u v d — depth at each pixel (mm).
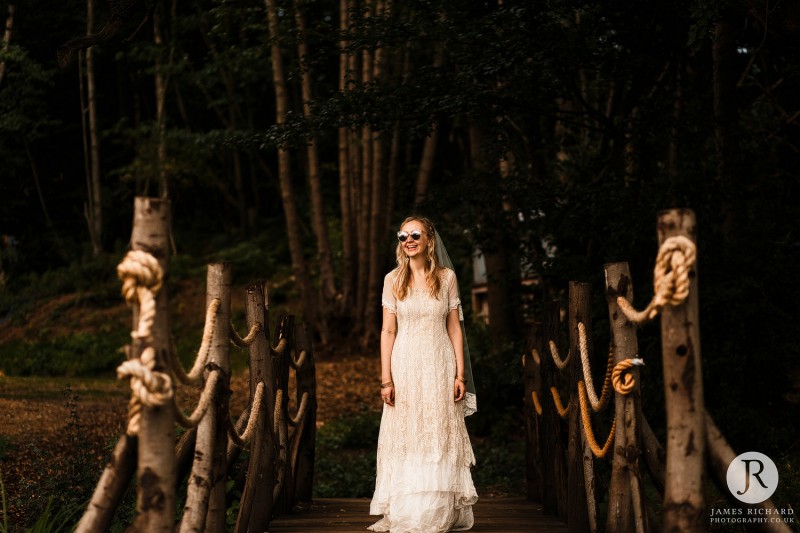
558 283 9086
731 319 7227
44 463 5582
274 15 9047
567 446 5020
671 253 2664
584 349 4152
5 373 16438
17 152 22234
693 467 2746
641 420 3479
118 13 7371
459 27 7625
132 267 2557
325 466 8930
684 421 2744
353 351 16562
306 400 5977
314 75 15750
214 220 26969
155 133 21531
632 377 3387
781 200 8500
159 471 2646
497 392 10727
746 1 6172
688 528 2727
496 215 9156
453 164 23547
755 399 7492
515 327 11609
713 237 7348
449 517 4645
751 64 9445
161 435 2652
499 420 10688
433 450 4668
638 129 8258
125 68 25312
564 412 4754
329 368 15312
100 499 2801
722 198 7590
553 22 7195
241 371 15453
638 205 7676
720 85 7906
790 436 7336
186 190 25562
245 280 21094
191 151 21609
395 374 4820
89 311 19531
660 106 8188
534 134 9453
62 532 4496
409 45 8109
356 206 17281
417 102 7605
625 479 3473
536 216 8727
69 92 24688
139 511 2635
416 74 7887
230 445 4281
